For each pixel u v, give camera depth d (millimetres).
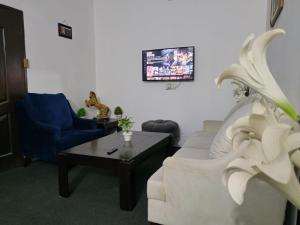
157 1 3754
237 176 374
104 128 3428
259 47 424
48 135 2547
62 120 3090
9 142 2777
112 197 2004
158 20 3781
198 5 3518
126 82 4117
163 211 1387
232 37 3383
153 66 3822
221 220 1233
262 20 3225
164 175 1328
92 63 4254
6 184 2293
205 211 1262
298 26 1361
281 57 1807
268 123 393
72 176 2471
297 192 379
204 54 3557
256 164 355
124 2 3980
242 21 3314
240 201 350
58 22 3506
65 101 3293
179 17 3645
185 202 1303
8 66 2770
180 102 3773
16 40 2863
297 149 376
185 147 2168
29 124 2691
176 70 3682
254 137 412
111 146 2203
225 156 1212
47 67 3342
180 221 1337
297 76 1356
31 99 2826
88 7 4113
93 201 1936
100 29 4227
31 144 2725
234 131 447
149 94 3969
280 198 1141
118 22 4066
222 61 3467
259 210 1168
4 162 2715
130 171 1764
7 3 2748
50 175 2531
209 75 3561
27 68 3035
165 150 2840
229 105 3500
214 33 3471
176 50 3641
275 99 418
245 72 430
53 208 1828
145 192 2104
